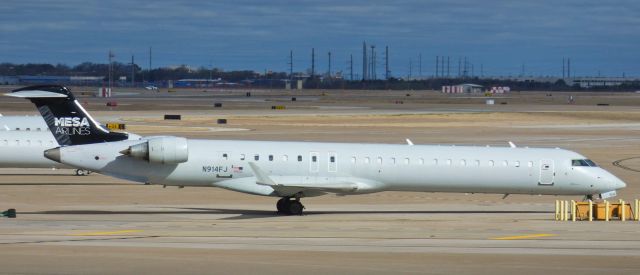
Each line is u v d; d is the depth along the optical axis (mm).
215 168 114875
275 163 115938
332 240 92438
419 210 124062
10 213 110562
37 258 79375
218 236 94562
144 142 114812
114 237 93125
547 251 86188
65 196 134500
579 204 115188
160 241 90438
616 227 106188
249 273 73688
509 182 120438
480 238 95188
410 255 83000
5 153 142125
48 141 143625
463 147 121750
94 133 118500
